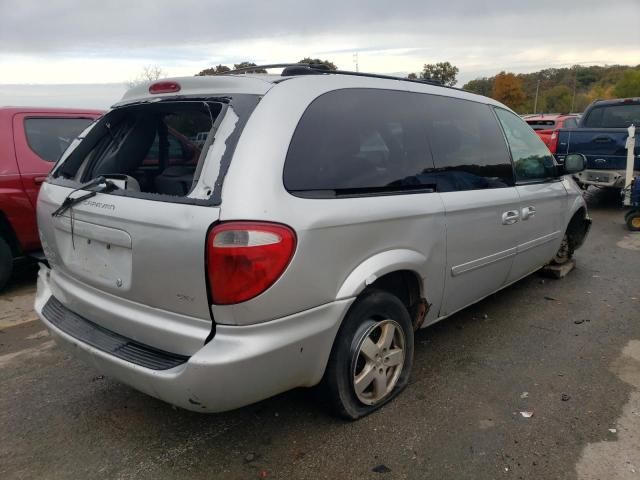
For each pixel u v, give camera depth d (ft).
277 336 7.24
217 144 7.40
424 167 10.11
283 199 7.25
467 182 11.20
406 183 9.55
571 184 16.60
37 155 17.17
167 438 8.94
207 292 6.92
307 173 7.75
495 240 12.07
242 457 8.40
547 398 10.05
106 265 8.15
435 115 10.84
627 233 25.02
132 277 7.66
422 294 10.10
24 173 16.67
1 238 16.52
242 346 6.97
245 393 7.19
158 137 11.16
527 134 14.51
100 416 9.64
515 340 12.74
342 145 8.48
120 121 10.50
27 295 16.90
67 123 18.58
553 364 11.48
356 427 9.12
